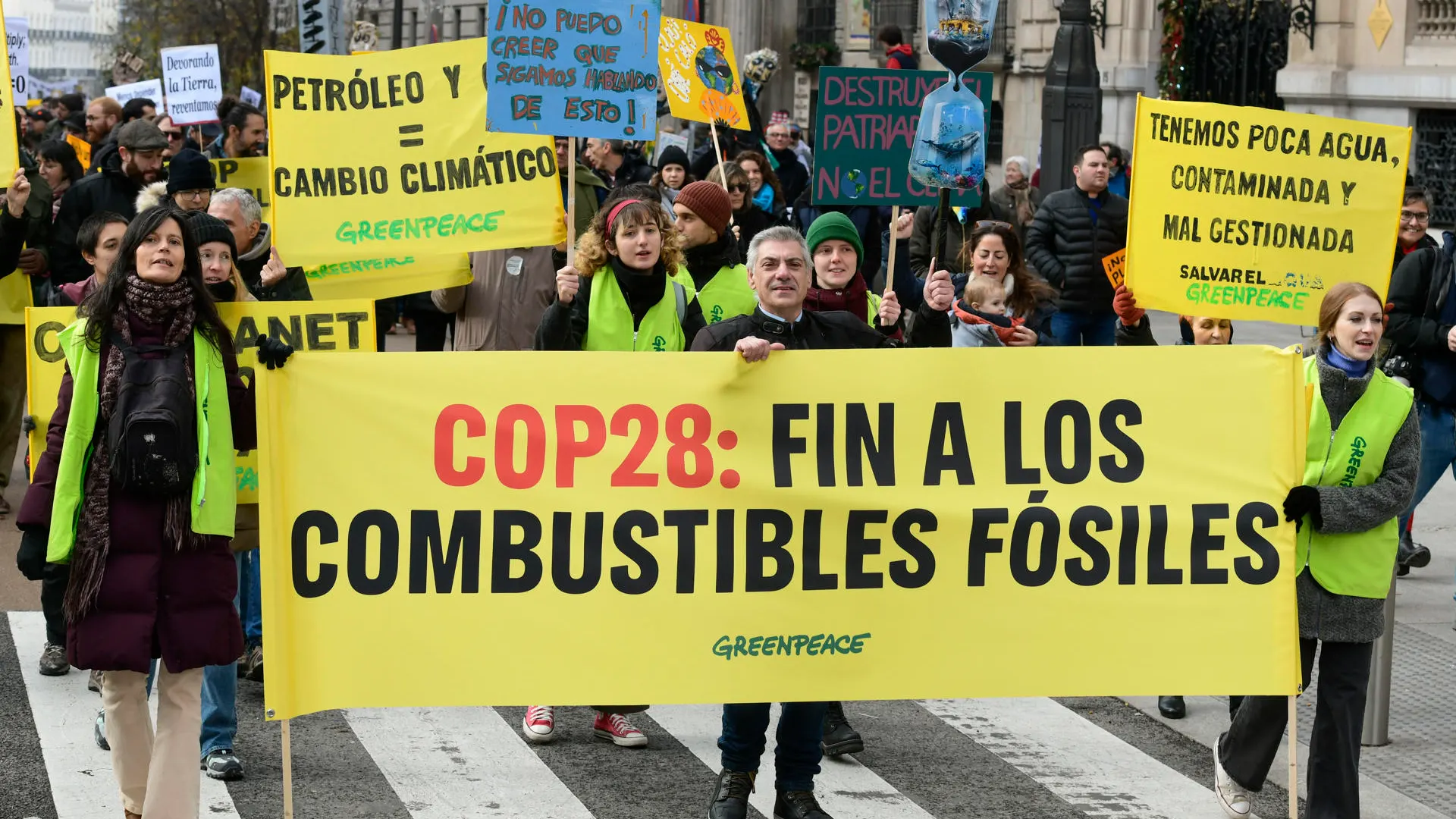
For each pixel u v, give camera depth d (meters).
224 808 5.85
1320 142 6.88
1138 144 6.82
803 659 5.08
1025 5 28.80
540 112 6.63
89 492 4.99
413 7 47.06
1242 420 5.12
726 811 5.45
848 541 5.08
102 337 5.04
